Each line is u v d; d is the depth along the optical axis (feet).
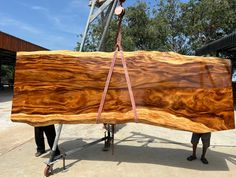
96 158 16.92
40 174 14.38
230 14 81.30
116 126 26.84
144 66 14.39
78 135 23.07
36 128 17.04
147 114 14.02
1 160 16.46
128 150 18.67
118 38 15.03
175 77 14.24
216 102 14.17
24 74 14.92
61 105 14.62
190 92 14.15
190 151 18.75
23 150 18.44
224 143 21.57
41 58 14.84
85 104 14.48
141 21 87.35
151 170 15.11
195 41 87.30
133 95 14.24
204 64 14.29
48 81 14.76
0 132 24.02
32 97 14.80
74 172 14.70
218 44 46.73
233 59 62.08
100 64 14.61
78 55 14.74
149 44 89.51
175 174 14.62
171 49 90.74
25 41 60.85
